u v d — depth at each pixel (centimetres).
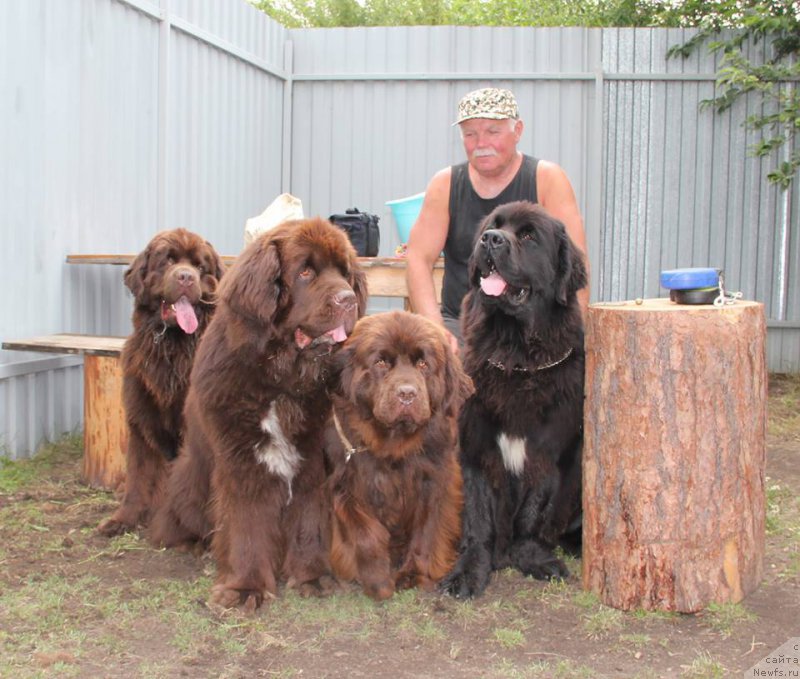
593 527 367
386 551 372
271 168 973
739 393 348
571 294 407
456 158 971
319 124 992
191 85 798
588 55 951
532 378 390
